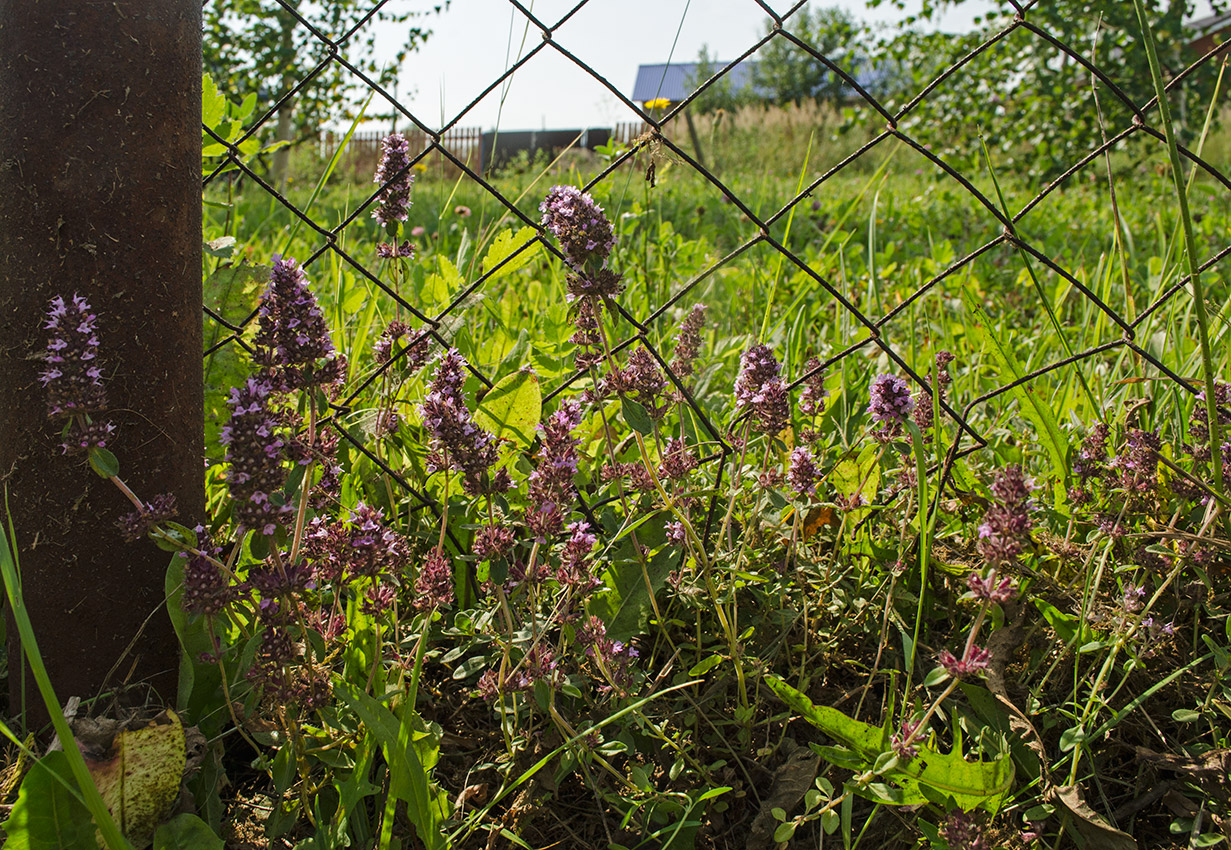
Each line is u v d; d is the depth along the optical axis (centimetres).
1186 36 1141
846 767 160
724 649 196
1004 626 192
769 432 190
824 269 373
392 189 211
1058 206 956
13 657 166
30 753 131
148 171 155
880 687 200
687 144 1099
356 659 172
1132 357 275
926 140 1273
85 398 142
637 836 169
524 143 1983
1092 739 173
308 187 1108
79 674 163
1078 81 1149
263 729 165
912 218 814
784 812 164
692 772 179
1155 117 1145
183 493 168
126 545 162
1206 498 203
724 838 173
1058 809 167
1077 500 215
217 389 216
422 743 159
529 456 217
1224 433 216
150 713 157
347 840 151
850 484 218
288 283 156
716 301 484
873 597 204
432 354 215
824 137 1561
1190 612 207
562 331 310
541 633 165
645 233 432
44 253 152
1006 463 250
